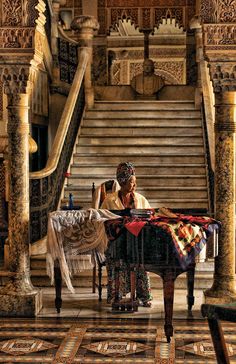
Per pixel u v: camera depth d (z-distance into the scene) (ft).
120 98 53.98
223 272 29.09
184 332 26.53
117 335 26.23
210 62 28.53
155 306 30.66
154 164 42.78
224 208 29.04
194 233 26.02
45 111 49.21
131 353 24.08
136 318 28.68
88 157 43.68
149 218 26.68
